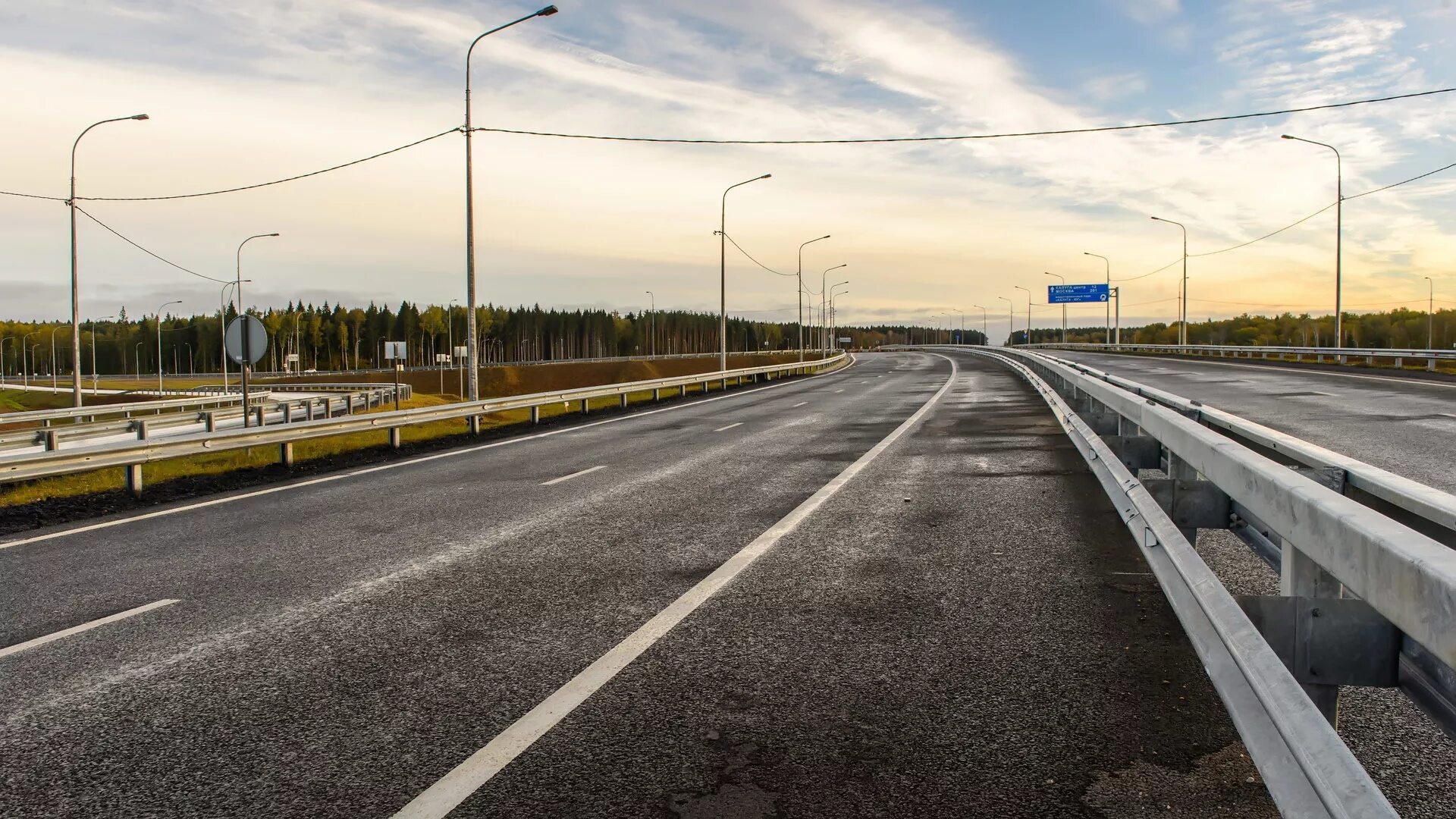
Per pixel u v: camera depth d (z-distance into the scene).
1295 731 1.97
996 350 70.38
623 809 2.91
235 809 2.98
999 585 5.50
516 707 3.81
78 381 29.23
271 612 5.41
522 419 26.05
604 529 7.73
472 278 23.92
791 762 3.22
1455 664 1.55
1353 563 2.17
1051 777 3.04
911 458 12.06
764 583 5.73
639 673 4.17
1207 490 4.63
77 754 3.46
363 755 3.38
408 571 6.39
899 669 4.12
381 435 21.50
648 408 25.86
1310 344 141.88
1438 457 9.96
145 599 5.82
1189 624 3.26
